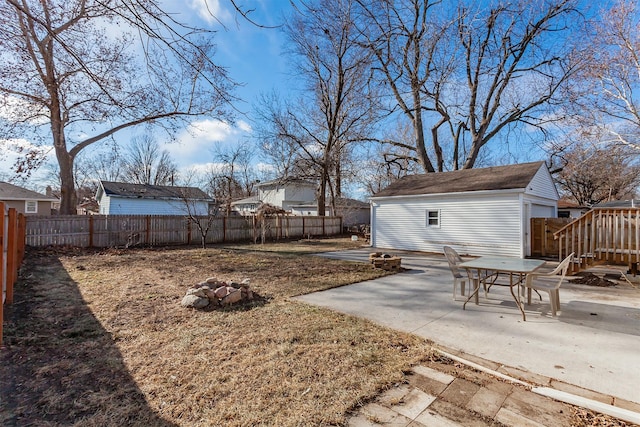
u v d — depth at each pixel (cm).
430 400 229
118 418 206
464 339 346
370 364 284
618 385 248
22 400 225
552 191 1328
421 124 1775
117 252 1094
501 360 294
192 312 435
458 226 1151
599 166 1722
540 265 457
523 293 492
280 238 1811
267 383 251
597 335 358
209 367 276
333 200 2345
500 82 1664
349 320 407
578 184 2734
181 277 685
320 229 2038
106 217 1220
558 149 1642
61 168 1234
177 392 237
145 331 362
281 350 311
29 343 324
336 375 263
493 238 1065
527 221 1072
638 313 441
